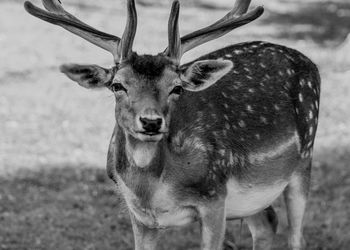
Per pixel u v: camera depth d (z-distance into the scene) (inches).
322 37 2032.5
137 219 586.9
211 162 573.6
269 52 650.2
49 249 770.2
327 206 872.3
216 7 2496.3
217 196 580.1
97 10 2260.1
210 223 579.2
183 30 2038.6
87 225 828.6
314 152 1065.5
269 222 675.4
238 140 599.2
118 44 545.3
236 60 629.6
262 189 623.8
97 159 1072.8
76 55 1740.9
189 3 2532.0
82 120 1275.8
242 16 576.1
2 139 1157.7
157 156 546.9
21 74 1560.0
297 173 661.3
